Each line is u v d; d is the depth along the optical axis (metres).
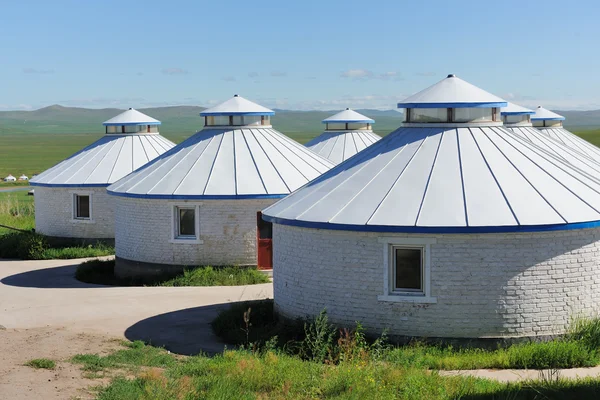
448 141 18.39
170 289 24.44
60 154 164.12
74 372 14.34
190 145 28.06
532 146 19.08
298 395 12.99
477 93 19.03
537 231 16.08
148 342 17.86
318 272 17.59
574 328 16.42
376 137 41.50
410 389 12.93
